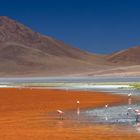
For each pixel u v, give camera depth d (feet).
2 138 84.33
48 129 95.40
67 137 84.99
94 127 97.14
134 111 122.93
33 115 121.49
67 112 127.54
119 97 183.93
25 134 88.89
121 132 90.02
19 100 172.55
